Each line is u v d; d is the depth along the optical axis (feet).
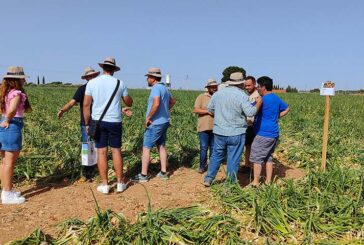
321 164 23.75
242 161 27.14
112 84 19.80
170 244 14.46
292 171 25.66
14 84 17.88
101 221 15.24
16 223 16.17
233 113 20.07
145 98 84.94
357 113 63.16
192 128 38.04
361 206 17.90
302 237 15.39
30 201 18.81
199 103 23.91
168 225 15.56
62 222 15.90
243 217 16.76
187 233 14.89
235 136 20.13
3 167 18.19
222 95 20.38
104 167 20.06
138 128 35.91
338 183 20.08
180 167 25.99
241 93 19.98
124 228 15.06
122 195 19.95
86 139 21.65
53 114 47.65
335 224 16.11
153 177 23.53
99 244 14.35
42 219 16.71
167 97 22.36
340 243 14.83
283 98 104.78
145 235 14.44
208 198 19.56
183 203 18.90
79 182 22.07
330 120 47.83
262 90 20.76
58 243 14.52
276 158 28.89
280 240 15.10
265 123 20.44
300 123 43.88
